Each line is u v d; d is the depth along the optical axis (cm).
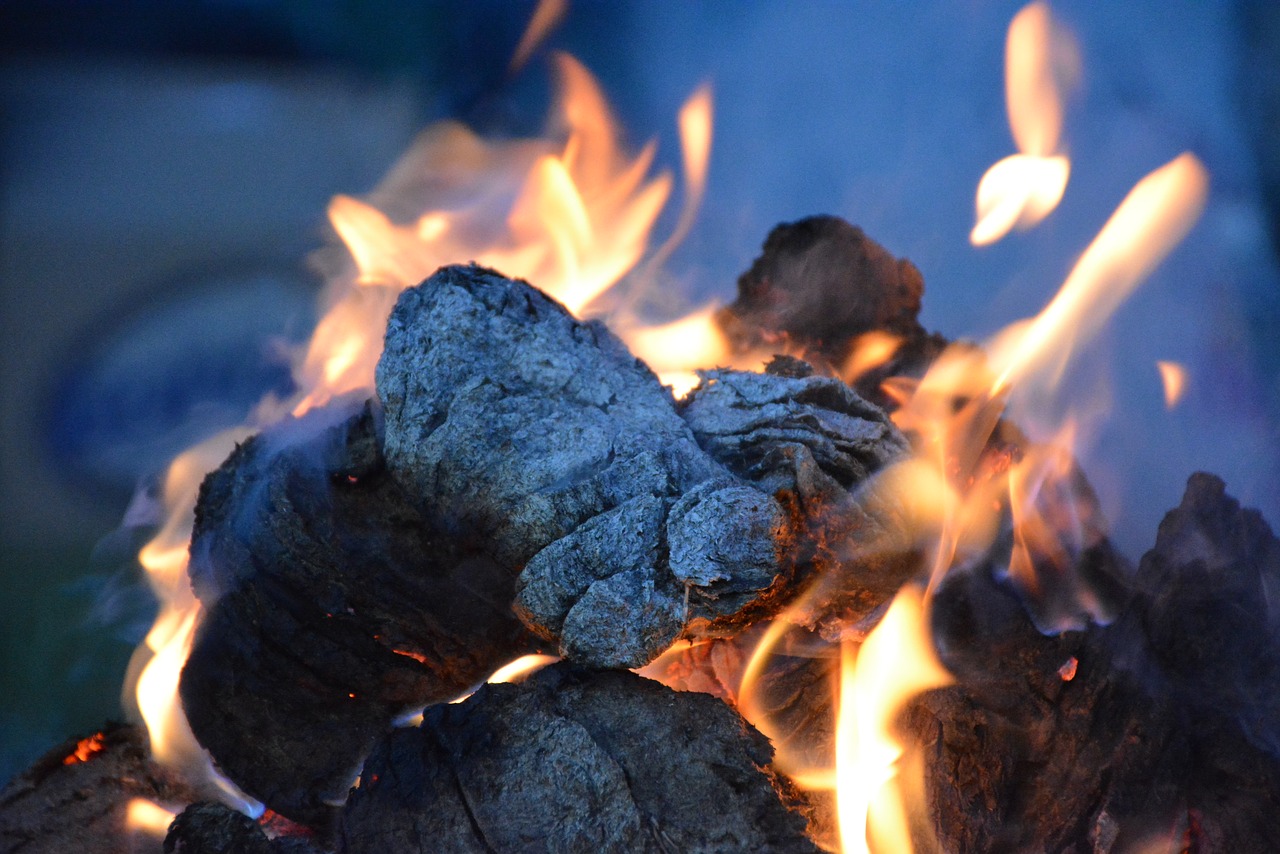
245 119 594
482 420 163
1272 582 205
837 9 651
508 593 171
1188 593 198
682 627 150
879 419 181
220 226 546
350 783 173
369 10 628
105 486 438
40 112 555
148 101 580
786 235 261
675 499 153
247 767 174
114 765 192
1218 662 191
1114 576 206
